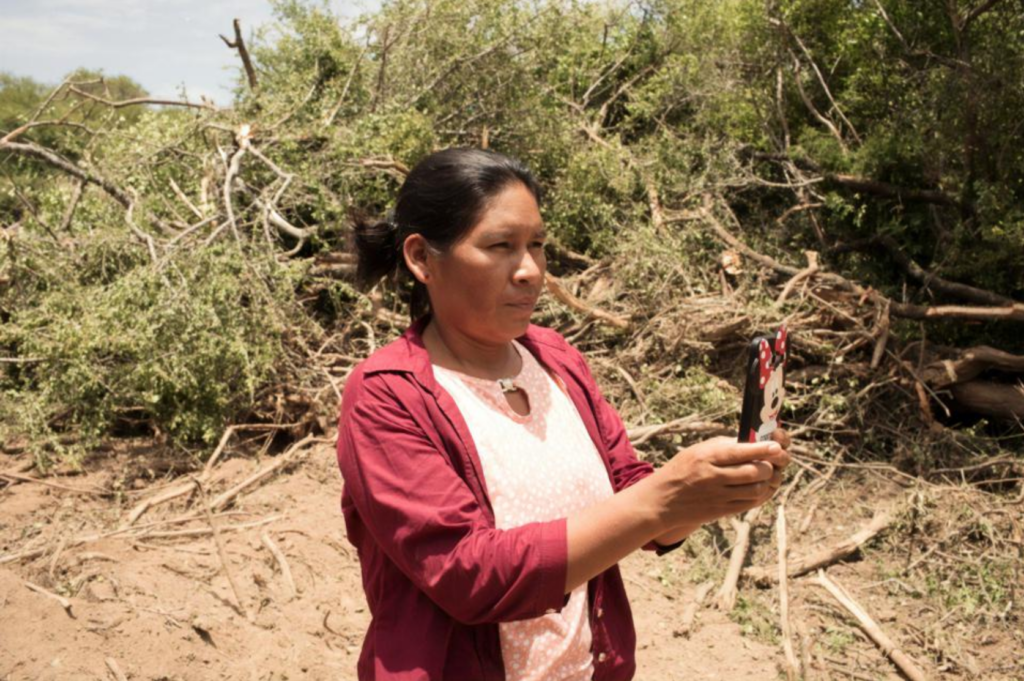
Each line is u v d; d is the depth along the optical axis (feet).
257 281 16.94
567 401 5.96
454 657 5.27
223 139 21.45
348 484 5.33
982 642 12.81
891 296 20.01
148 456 16.46
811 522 15.65
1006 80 18.30
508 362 5.84
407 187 5.65
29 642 10.77
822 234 21.53
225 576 12.65
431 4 23.18
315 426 17.29
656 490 4.76
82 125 20.85
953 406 18.42
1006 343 19.01
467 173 5.42
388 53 23.80
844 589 13.96
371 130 21.24
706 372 17.94
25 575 12.42
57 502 14.92
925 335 18.75
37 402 16.16
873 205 21.11
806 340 17.84
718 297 18.90
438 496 5.06
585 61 27.35
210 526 13.66
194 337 16.02
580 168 22.06
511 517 5.34
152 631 11.18
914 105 20.35
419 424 5.26
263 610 12.14
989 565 14.23
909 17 20.62
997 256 18.37
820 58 22.76
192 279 16.43
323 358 18.11
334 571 13.17
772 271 19.97
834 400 17.25
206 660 11.07
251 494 15.12
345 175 20.07
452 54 23.75
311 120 21.80
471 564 4.83
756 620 13.02
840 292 19.02
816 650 12.51
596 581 5.69
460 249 5.43
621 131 26.17
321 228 19.81
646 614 12.96
